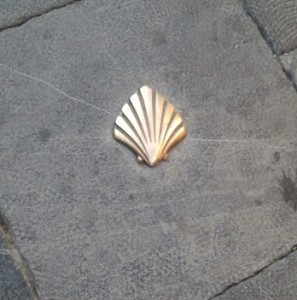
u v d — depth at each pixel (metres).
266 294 0.61
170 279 0.60
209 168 0.65
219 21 0.73
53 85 0.67
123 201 0.62
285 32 0.73
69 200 0.61
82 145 0.64
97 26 0.70
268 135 0.68
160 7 0.73
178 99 0.68
